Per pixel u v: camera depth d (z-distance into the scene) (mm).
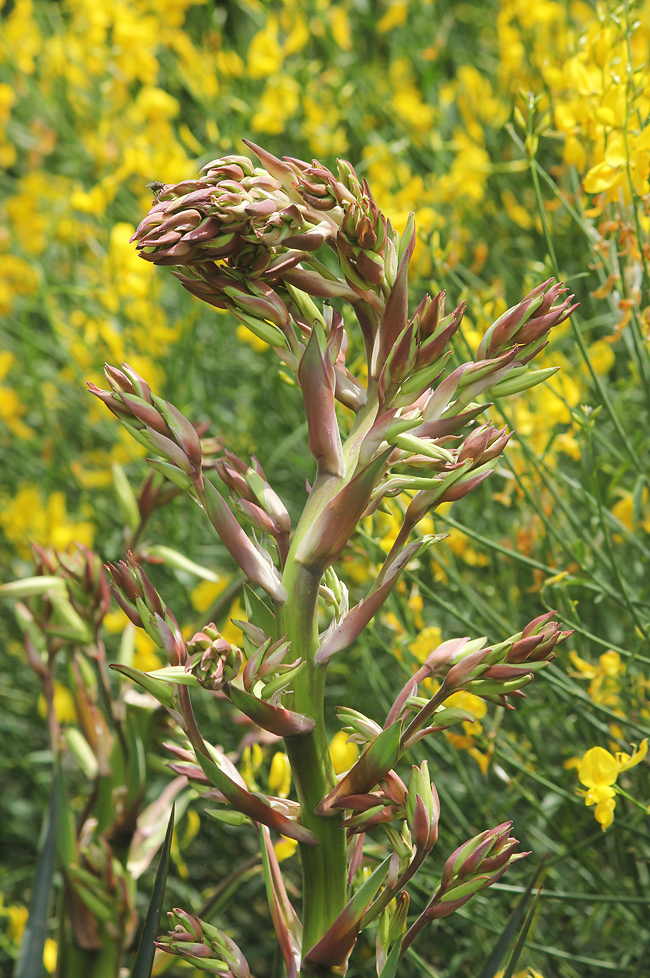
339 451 1322
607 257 1803
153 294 2605
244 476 1342
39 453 3398
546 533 1884
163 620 1306
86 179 3525
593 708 1783
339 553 1305
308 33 3076
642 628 1742
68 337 2842
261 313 1303
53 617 1742
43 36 3816
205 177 1274
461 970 2117
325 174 1272
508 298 2562
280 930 1355
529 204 2797
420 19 3357
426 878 1931
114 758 1720
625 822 1872
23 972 1667
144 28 3258
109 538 2922
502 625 1891
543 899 1908
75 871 1674
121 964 1703
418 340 1287
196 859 2584
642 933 1863
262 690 1281
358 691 2434
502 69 2848
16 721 3020
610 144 1686
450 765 2320
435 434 1303
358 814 1310
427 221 2260
